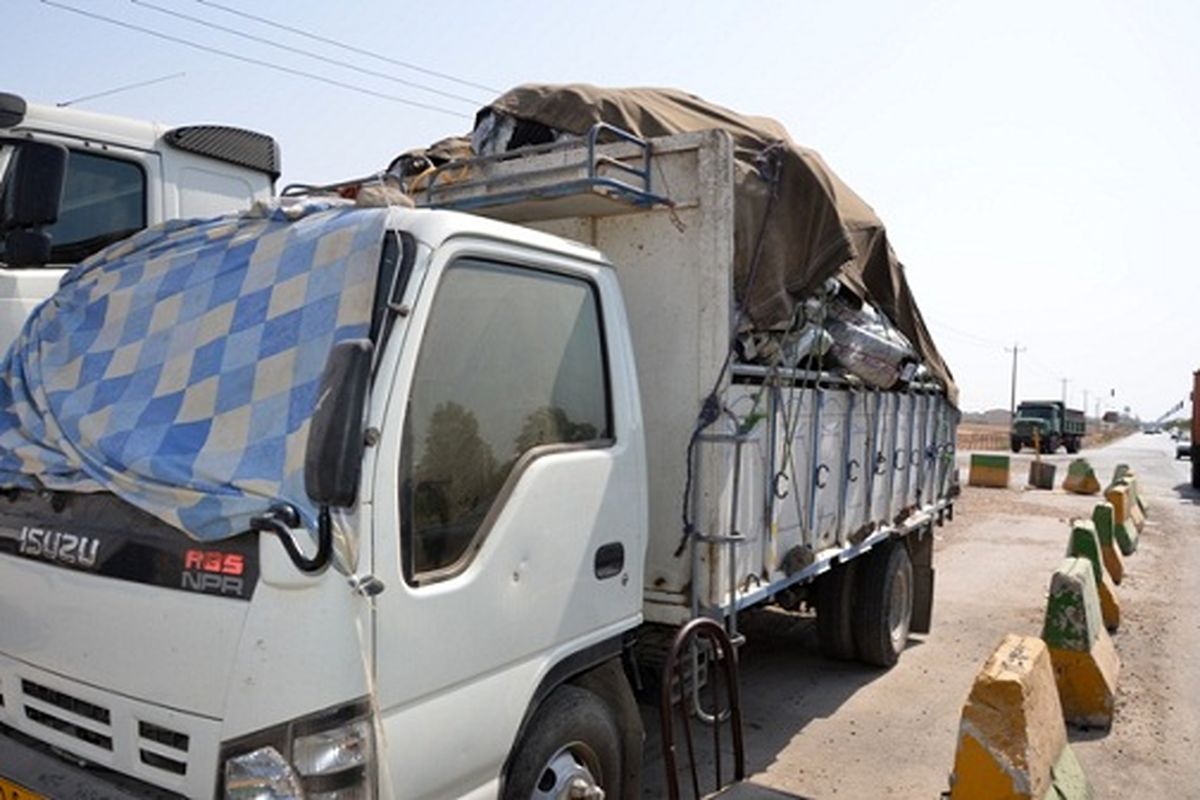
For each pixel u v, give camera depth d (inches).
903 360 217.5
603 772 126.3
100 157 213.0
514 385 113.0
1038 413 1694.1
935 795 180.2
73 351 115.6
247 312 104.0
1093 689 215.9
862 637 253.9
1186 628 309.0
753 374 157.6
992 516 613.9
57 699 96.2
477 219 110.8
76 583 93.9
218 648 83.4
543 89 175.2
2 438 110.7
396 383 93.8
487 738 103.0
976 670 261.0
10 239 176.7
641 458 135.0
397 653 90.5
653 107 173.8
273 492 85.7
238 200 243.9
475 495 104.2
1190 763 196.7
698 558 142.1
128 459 95.5
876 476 232.4
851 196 213.5
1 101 194.2
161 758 87.0
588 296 129.6
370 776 85.1
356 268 98.8
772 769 190.5
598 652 124.3
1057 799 138.6
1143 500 731.4
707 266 141.4
